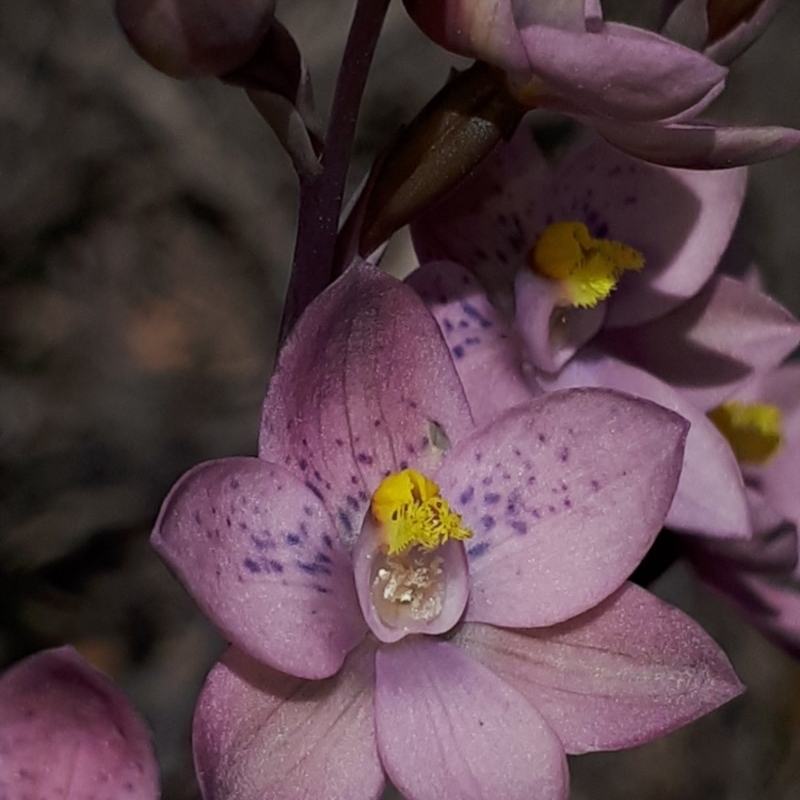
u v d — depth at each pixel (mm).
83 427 271
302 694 112
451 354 118
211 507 109
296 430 114
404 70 296
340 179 116
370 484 116
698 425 125
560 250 123
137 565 258
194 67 115
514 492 115
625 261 124
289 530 113
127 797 112
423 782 111
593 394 114
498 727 113
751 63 289
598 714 113
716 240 127
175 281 302
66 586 253
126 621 253
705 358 129
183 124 306
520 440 115
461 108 117
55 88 304
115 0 115
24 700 111
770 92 288
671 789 240
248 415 280
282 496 113
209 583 108
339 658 112
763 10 122
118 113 305
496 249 126
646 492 113
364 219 117
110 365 286
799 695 241
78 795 112
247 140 310
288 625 111
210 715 110
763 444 139
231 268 305
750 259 137
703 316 129
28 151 301
